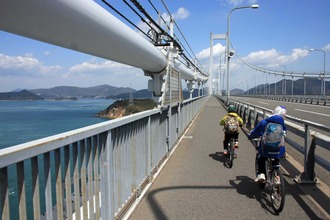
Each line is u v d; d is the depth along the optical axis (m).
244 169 6.16
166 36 7.80
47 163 2.09
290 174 5.65
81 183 2.63
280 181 3.88
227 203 4.27
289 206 4.16
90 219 2.79
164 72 7.29
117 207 3.44
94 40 3.37
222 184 5.14
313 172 5.08
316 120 17.81
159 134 6.11
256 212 3.97
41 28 2.55
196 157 7.25
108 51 4.00
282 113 4.39
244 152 7.91
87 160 2.76
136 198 4.30
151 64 6.29
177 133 9.07
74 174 2.48
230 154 6.34
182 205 4.18
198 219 3.75
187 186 5.01
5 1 1.99
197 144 9.06
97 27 3.10
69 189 2.40
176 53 7.92
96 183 2.92
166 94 6.68
